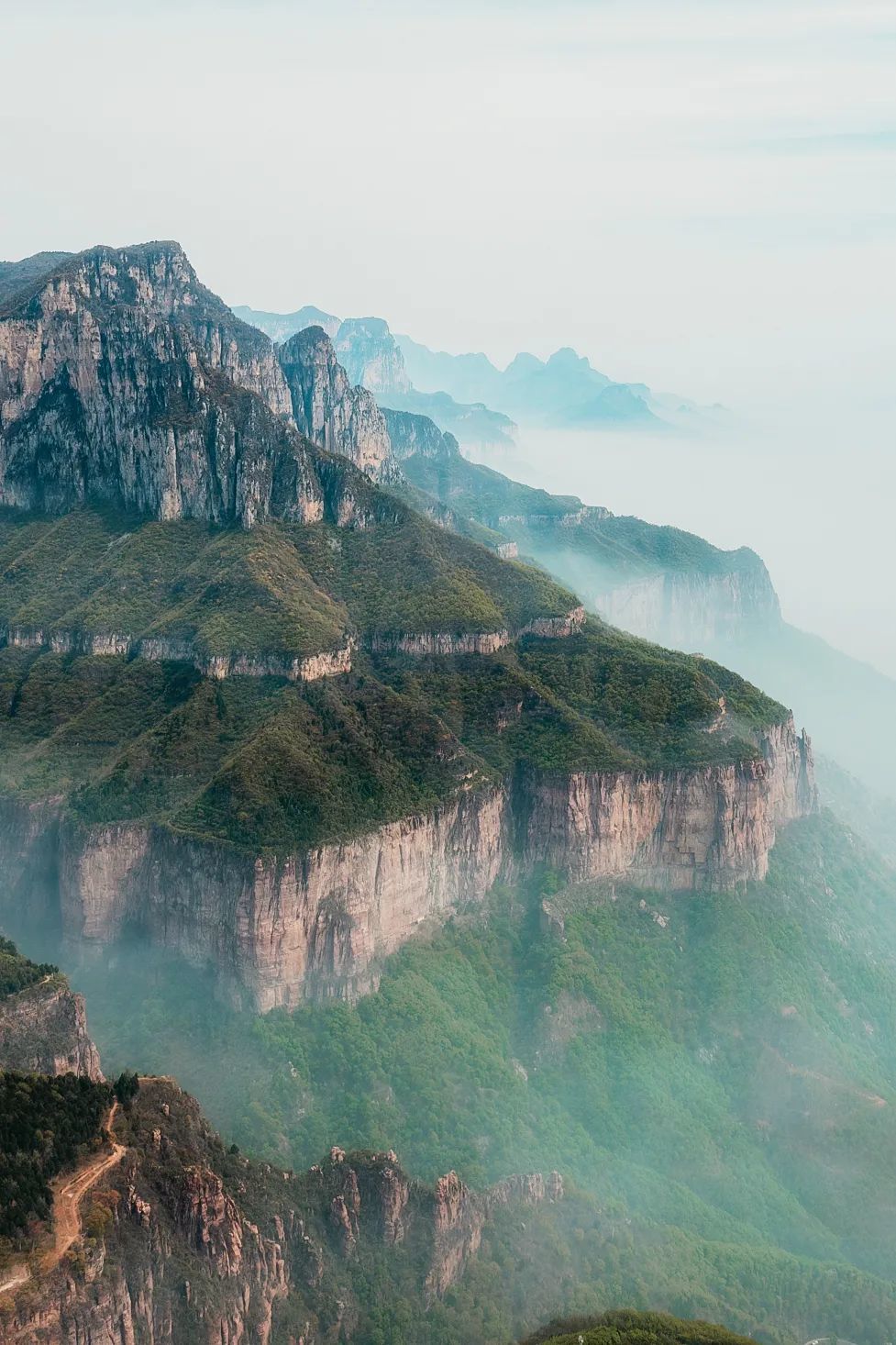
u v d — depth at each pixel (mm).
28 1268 127188
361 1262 168250
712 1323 177375
